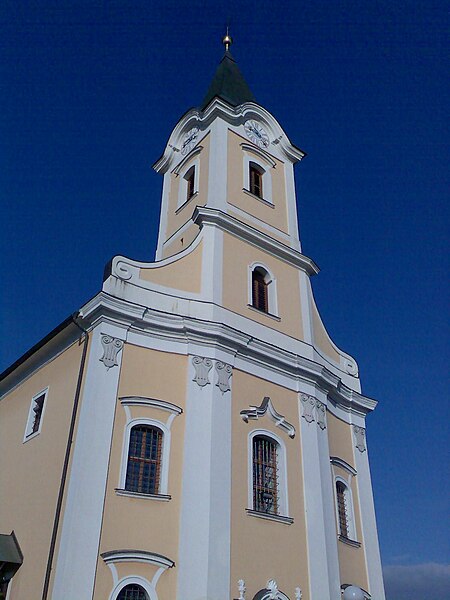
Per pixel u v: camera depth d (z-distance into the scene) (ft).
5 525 62.18
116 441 55.47
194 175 85.76
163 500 55.11
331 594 61.67
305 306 79.77
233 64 104.27
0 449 72.74
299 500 64.64
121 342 59.88
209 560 53.21
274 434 66.23
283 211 86.17
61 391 62.13
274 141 91.91
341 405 80.79
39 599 49.37
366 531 73.41
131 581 50.37
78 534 49.29
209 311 67.36
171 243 82.84
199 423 59.93
